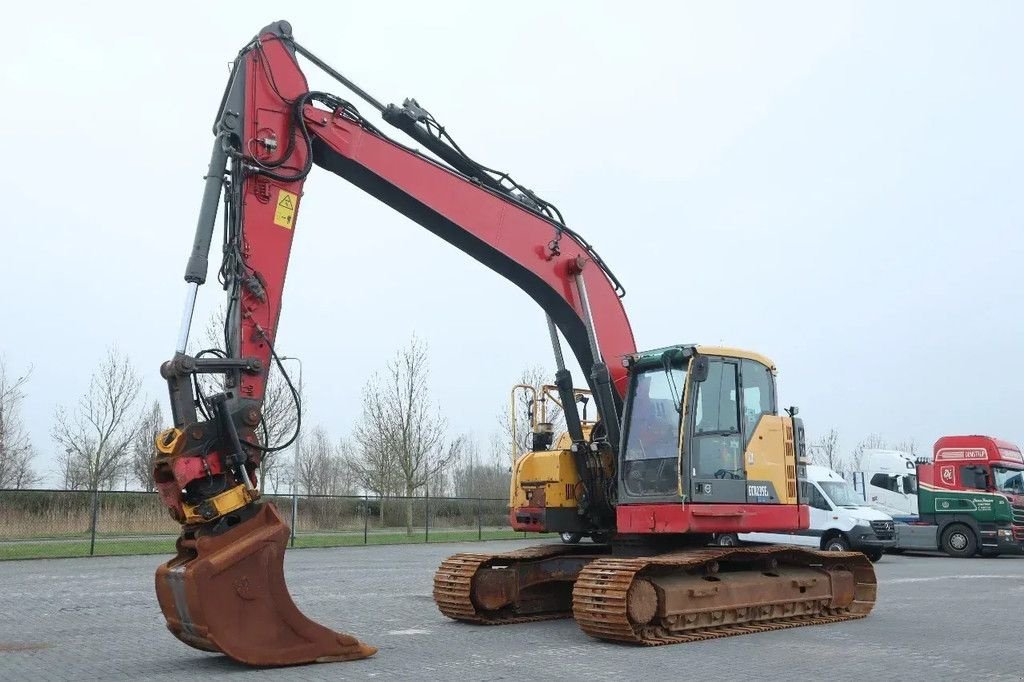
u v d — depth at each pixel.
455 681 7.52
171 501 7.79
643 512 10.55
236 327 8.46
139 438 38.97
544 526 11.78
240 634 7.73
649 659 8.73
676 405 10.58
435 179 10.19
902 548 29.20
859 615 12.12
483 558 11.52
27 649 9.16
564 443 13.12
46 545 24.28
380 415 35.22
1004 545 26.84
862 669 8.27
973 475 27.77
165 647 9.26
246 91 9.01
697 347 10.56
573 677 7.76
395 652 9.01
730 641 9.95
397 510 34.56
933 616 12.30
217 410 7.95
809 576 11.88
